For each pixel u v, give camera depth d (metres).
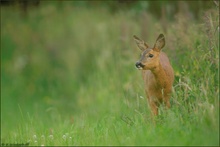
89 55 21.59
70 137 10.99
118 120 12.03
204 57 11.86
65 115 16.94
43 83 22.31
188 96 11.39
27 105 19.34
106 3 23.44
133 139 10.09
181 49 13.53
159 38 11.55
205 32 12.42
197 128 10.26
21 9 25.78
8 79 22.81
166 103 11.77
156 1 21.03
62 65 22.98
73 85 20.78
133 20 19.45
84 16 23.06
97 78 18.03
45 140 10.95
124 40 16.58
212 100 10.87
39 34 25.06
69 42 23.34
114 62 17.20
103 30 20.61
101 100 16.64
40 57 24.03
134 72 15.55
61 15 24.78
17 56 24.73
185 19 15.31
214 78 11.30
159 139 9.94
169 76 11.73
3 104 19.50
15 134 12.06
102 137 10.63
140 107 12.31
